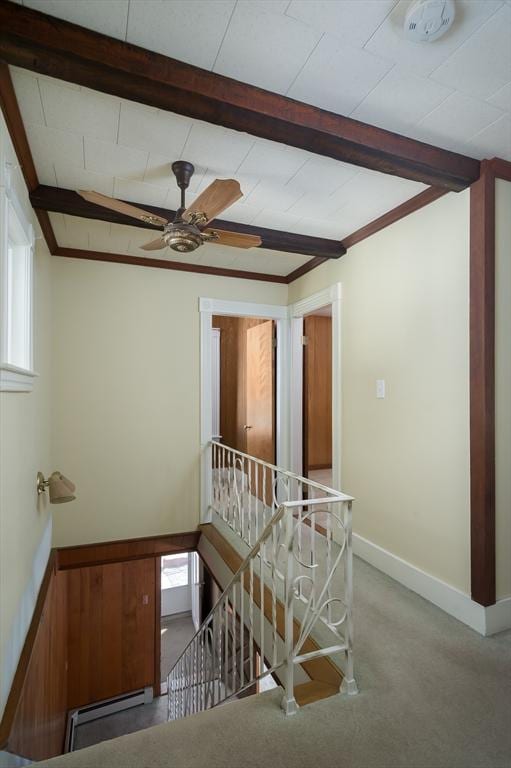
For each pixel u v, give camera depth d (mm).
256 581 2514
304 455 4184
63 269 3354
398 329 2600
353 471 3025
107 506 3467
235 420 5840
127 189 2369
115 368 3502
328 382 5980
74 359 3377
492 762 1330
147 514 3592
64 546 3334
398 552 2566
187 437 3732
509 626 2057
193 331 3775
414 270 2477
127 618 4383
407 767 1311
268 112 1613
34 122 1773
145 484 3586
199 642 2877
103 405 3461
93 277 3445
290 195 2449
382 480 2721
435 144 1937
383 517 2707
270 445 4250
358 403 2979
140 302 3594
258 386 4574
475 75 1526
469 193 2105
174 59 1452
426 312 2383
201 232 2104
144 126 1812
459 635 2002
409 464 2492
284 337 4145
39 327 2648
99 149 1982
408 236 2529
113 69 1390
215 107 1562
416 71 1510
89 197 1845
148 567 4461
